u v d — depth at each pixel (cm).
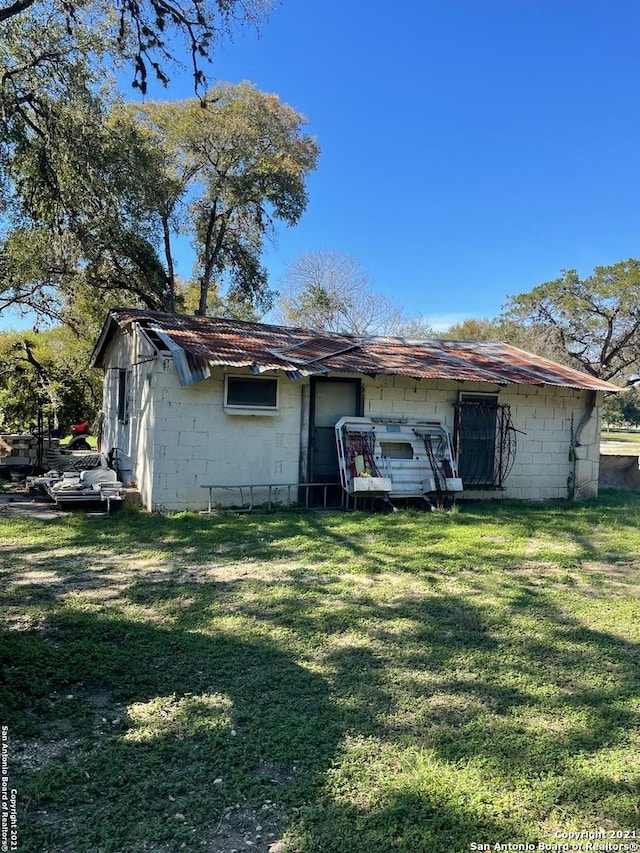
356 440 1068
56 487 1024
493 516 1008
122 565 652
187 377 924
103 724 324
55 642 432
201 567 649
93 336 2078
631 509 1127
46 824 247
